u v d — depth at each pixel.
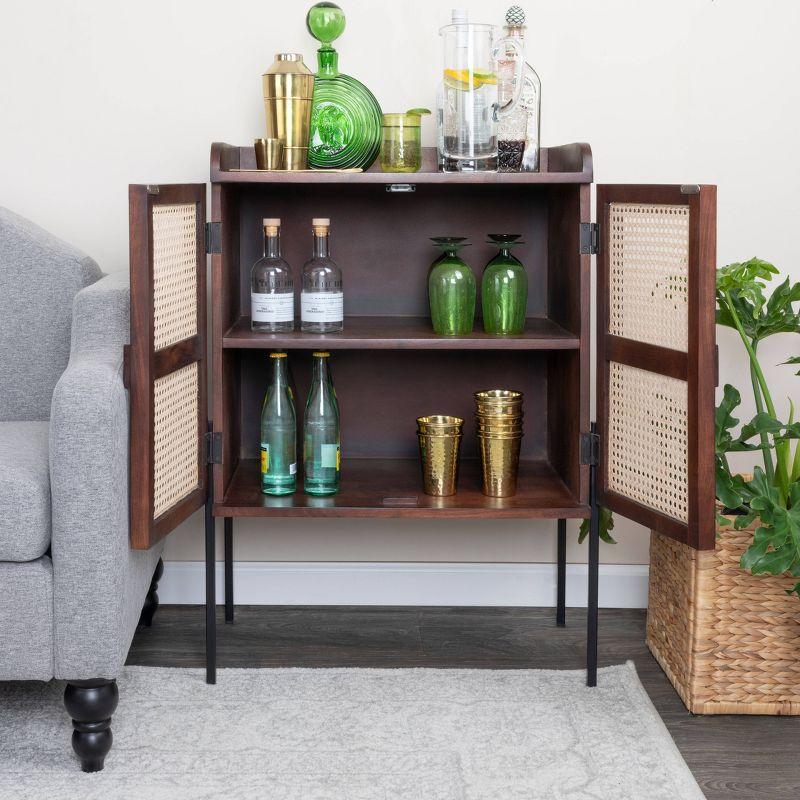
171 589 2.40
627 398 1.88
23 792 1.57
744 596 1.84
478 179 1.87
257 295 1.99
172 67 2.27
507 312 2.00
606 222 1.89
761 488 1.80
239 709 1.85
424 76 2.26
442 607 2.40
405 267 2.28
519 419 2.00
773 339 2.35
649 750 1.71
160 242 1.71
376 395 2.32
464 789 1.59
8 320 2.10
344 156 2.12
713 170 2.30
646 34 2.26
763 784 1.63
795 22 2.26
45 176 2.30
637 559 2.41
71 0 2.25
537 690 1.94
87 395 1.58
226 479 2.03
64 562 1.59
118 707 1.85
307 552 2.40
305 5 2.25
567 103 2.28
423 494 2.03
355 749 1.71
